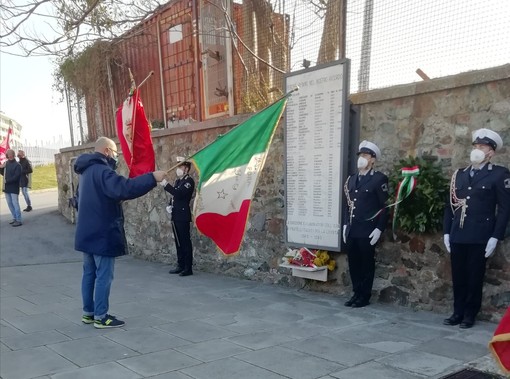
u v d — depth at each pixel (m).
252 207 7.33
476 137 4.51
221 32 8.44
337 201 5.91
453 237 4.64
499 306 4.71
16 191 11.93
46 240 10.83
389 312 5.31
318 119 6.05
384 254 5.67
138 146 5.07
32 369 3.72
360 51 6.00
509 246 4.61
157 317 5.29
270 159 7.00
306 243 6.32
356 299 5.62
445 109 5.13
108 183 4.60
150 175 4.67
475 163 4.55
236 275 7.70
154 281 7.55
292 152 6.40
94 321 4.91
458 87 4.98
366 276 5.53
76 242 4.73
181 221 7.84
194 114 9.70
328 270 6.24
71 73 12.55
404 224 5.19
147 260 9.88
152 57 10.79
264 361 3.82
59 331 4.76
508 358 2.38
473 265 4.54
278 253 6.99
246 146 4.65
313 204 6.20
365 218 5.43
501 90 4.69
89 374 3.60
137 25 10.88
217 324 4.97
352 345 4.18
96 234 4.69
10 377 3.57
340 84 5.78
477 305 4.62
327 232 6.05
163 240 9.50
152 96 10.99
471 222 4.51
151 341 4.41
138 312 5.54
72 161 12.73
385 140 5.69
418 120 5.37
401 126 5.53
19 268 8.70
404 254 5.48
